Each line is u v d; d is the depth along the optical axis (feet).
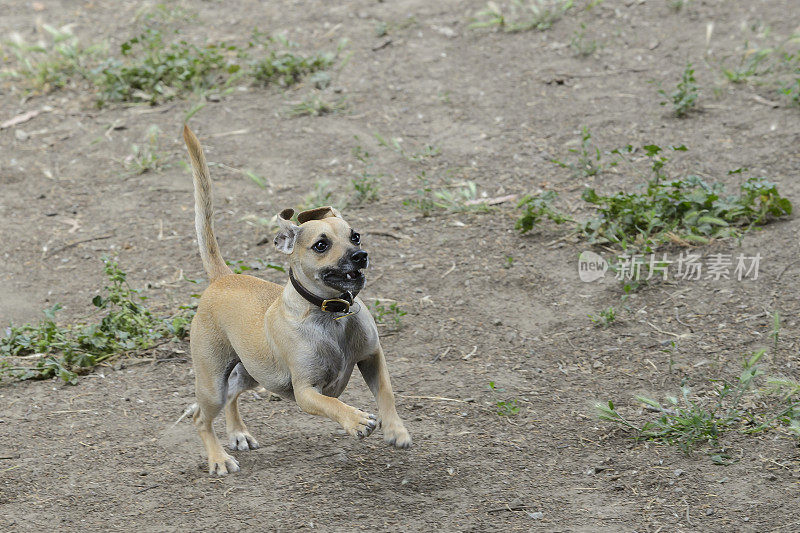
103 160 47.80
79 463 25.58
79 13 67.21
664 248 35.55
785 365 27.94
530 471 23.85
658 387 27.71
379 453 25.12
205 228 25.93
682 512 21.58
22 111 53.57
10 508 23.39
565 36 56.24
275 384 23.31
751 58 50.37
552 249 36.81
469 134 46.96
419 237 38.81
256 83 54.95
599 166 40.93
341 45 54.85
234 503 22.93
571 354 30.14
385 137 47.39
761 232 35.58
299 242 21.97
